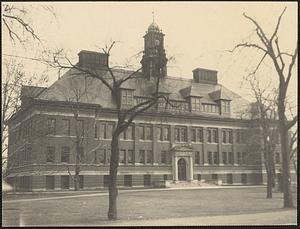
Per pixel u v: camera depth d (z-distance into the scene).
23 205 33.62
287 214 26.03
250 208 30.34
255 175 69.94
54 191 51.53
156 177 63.25
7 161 35.94
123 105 60.56
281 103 30.27
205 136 68.81
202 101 70.06
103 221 24.17
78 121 55.84
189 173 66.06
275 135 43.31
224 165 69.25
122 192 49.72
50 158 52.88
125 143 61.75
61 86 55.31
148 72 27.16
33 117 38.56
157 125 64.62
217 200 37.75
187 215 26.52
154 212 28.47
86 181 55.75
